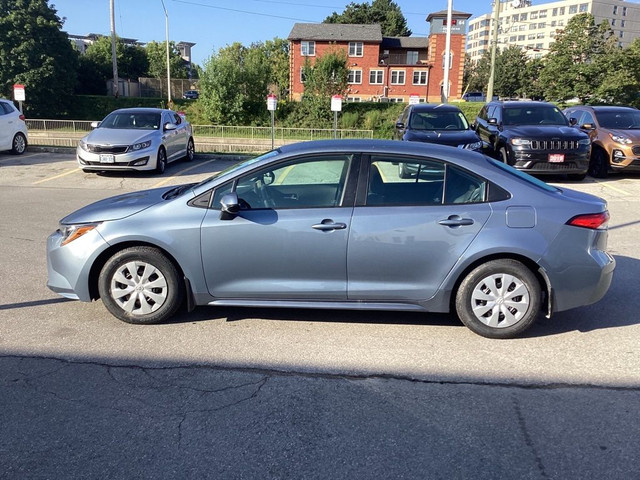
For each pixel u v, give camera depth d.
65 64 43.12
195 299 4.44
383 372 3.78
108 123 13.98
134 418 3.19
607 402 3.41
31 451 2.88
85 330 4.42
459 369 3.83
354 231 4.21
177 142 15.15
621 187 12.16
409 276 4.27
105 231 4.40
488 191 4.28
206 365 3.86
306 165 4.36
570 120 13.13
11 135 16.44
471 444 2.98
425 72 60.16
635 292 5.47
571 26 31.52
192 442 2.98
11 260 6.30
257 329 4.49
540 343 4.28
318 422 3.18
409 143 4.52
